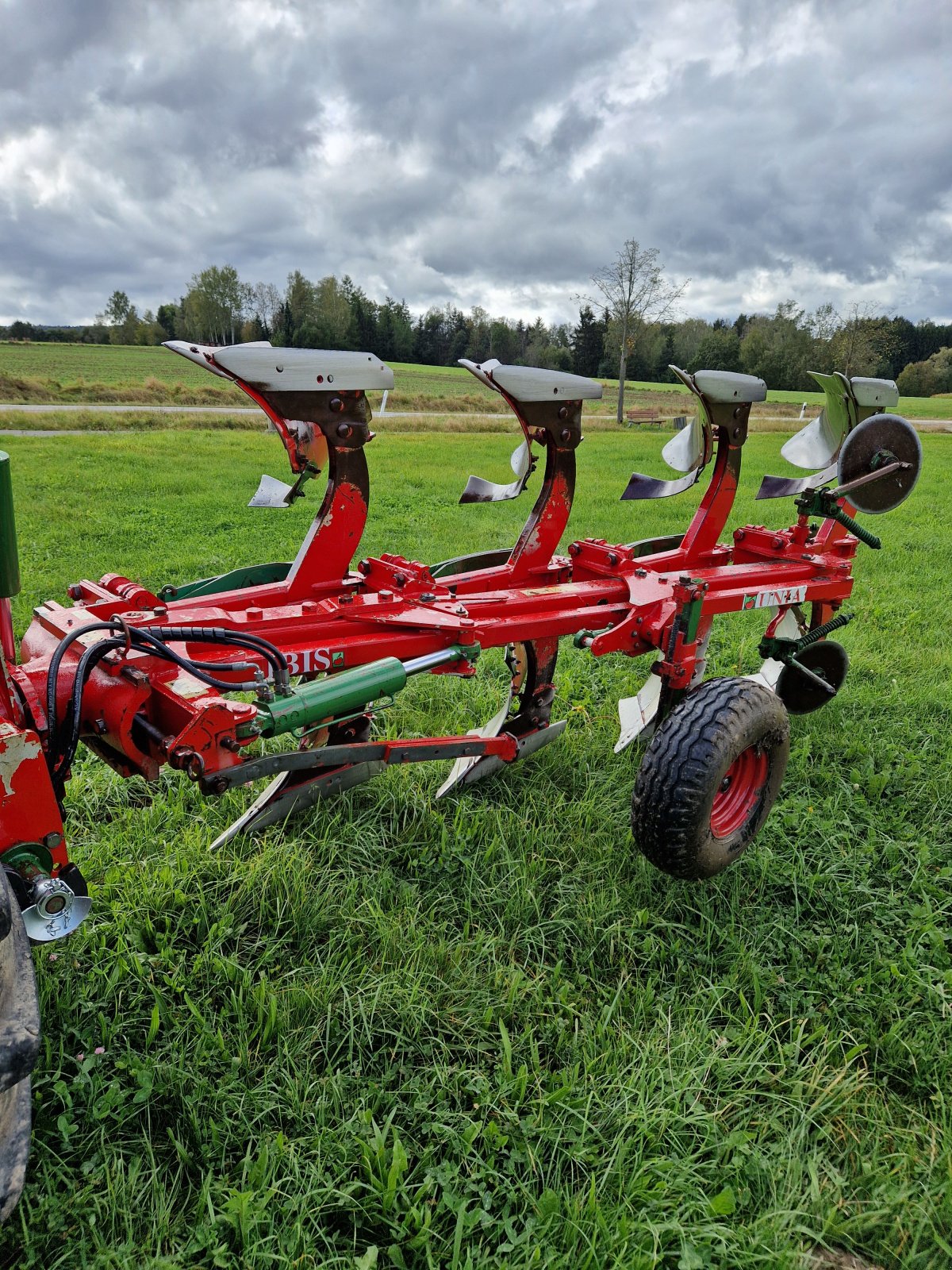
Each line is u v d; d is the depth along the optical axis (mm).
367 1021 2730
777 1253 2061
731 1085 2588
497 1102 2473
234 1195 2133
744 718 3295
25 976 1804
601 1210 2148
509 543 9656
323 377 3113
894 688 5562
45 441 21703
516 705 4625
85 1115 2381
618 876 3588
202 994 2846
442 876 3545
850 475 4309
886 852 3771
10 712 2123
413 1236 2117
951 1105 2539
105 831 3680
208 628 2572
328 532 3406
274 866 3377
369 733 4078
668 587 3854
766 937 3264
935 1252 2141
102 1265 1988
